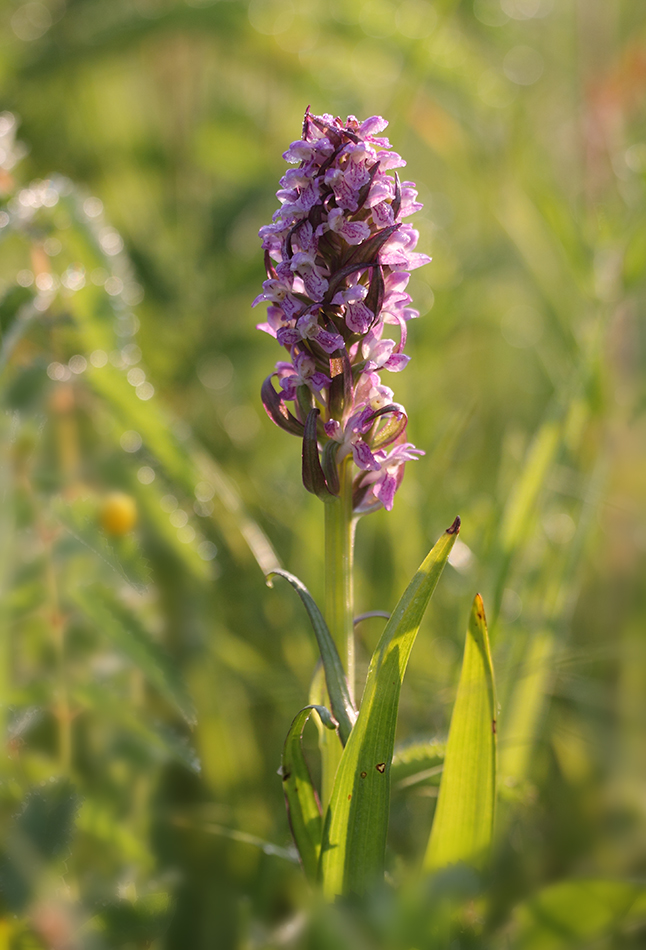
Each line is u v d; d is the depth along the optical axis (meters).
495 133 0.92
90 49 0.91
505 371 1.13
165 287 0.93
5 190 0.68
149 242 0.97
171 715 0.68
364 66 0.96
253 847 0.65
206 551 0.74
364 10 0.91
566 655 0.70
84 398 0.66
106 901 0.59
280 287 0.59
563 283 0.85
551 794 0.71
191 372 0.90
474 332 1.10
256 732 0.73
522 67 1.16
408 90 0.83
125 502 0.66
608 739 0.71
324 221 0.59
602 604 0.76
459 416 0.78
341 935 0.59
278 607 0.76
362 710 0.59
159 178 1.04
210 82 1.11
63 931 0.58
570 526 0.74
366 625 0.76
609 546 0.76
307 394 0.60
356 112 1.00
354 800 0.59
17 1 0.98
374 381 0.60
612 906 0.62
